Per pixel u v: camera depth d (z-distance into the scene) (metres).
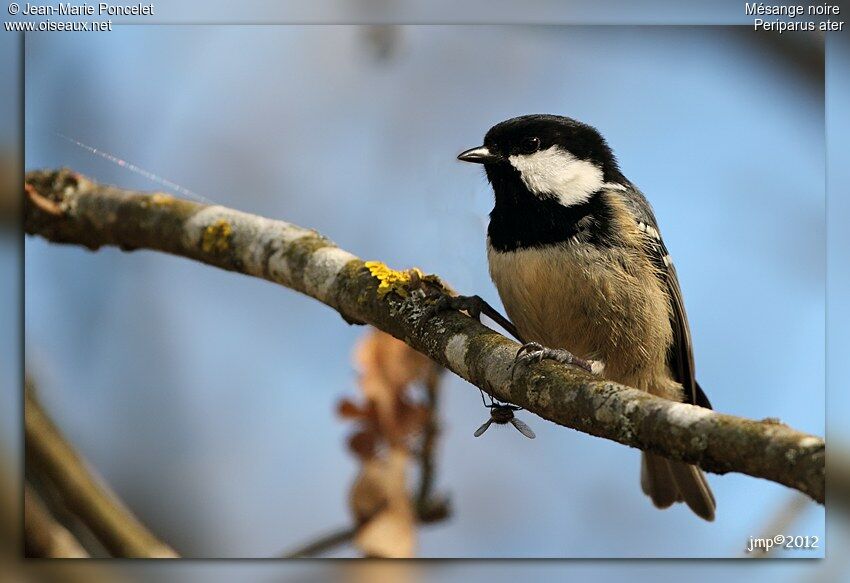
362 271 6.73
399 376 7.06
